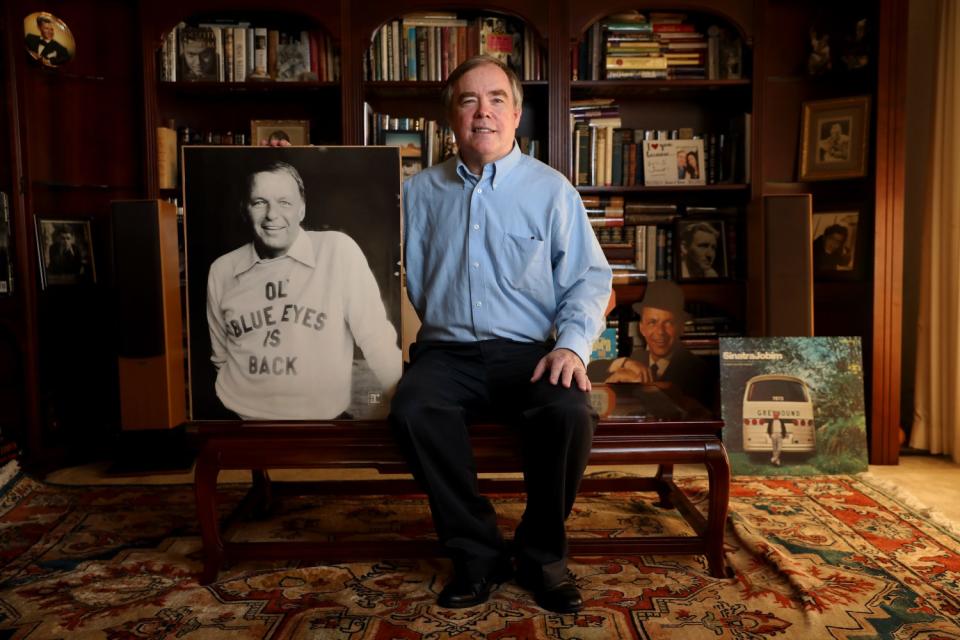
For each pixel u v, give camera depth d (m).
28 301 2.82
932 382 2.98
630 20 3.14
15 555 2.00
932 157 2.95
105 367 3.24
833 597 1.69
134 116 3.19
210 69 3.09
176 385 2.75
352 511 2.36
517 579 1.78
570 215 1.90
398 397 1.69
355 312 1.85
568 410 1.60
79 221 3.08
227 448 1.78
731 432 2.71
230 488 2.63
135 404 2.66
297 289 1.85
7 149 2.79
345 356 1.85
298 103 3.34
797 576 1.78
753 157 3.08
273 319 1.84
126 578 1.84
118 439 3.14
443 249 1.91
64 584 1.80
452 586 1.70
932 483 2.64
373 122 3.18
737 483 2.61
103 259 3.22
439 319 1.92
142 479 2.79
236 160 1.84
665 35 3.15
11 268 2.81
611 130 3.22
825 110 3.07
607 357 3.14
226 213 1.84
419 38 3.12
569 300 1.86
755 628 1.56
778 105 3.23
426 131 3.20
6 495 2.51
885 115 2.87
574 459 1.63
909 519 2.23
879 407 2.89
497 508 2.36
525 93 3.26
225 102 3.34
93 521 2.29
